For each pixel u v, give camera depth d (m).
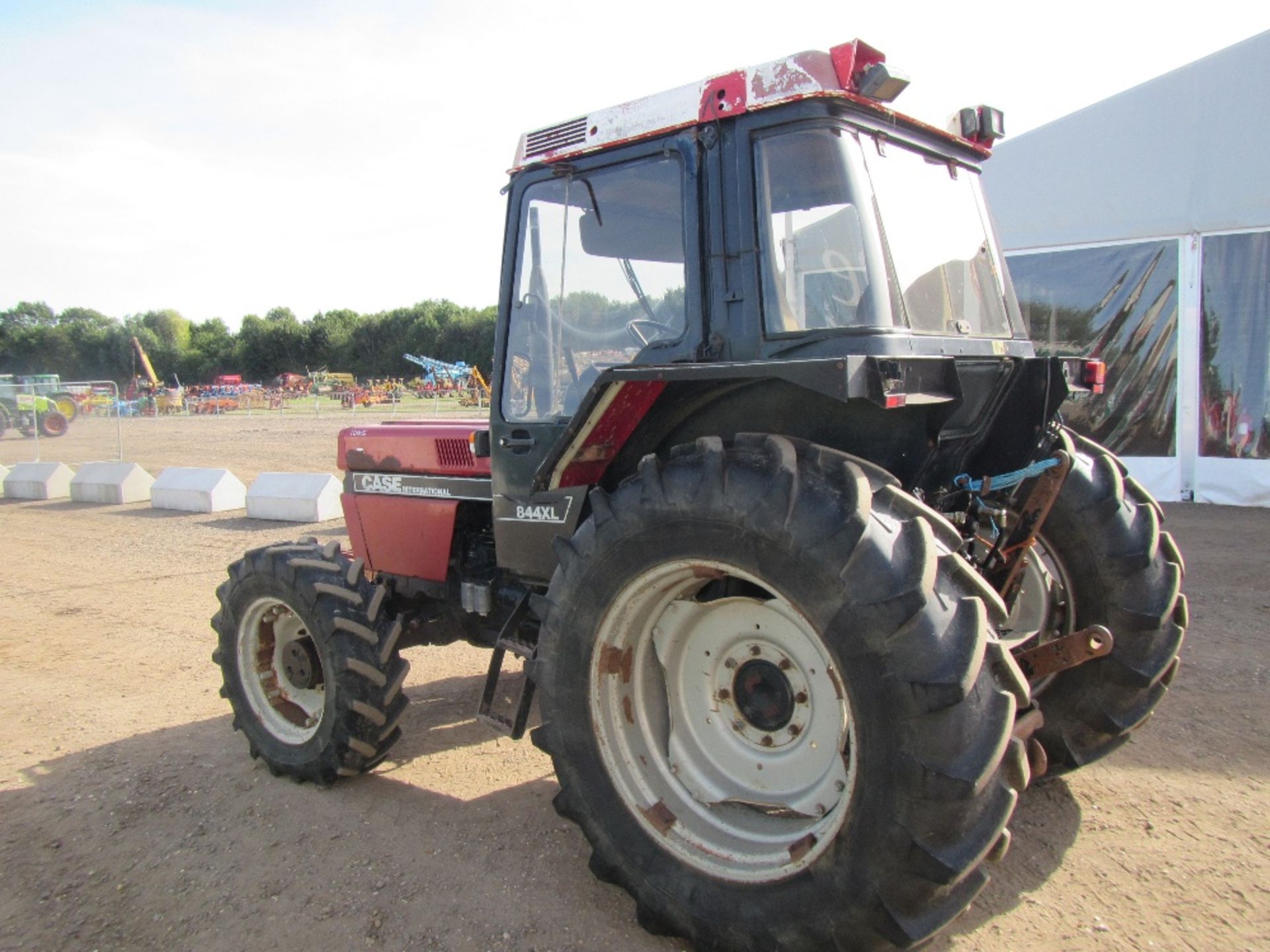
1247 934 2.57
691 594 2.71
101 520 11.61
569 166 3.10
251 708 3.95
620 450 2.99
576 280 3.14
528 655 3.28
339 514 10.80
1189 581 6.28
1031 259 9.95
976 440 3.13
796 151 2.61
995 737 2.08
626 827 2.66
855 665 2.13
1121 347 9.52
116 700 4.98
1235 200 8.66
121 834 3.46
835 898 2.20
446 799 3.64
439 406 37.50
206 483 11.91
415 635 4.22
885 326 2.55
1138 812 3.25
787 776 2.59
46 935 2.85
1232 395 8.99
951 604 2.14
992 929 2.63
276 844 3.33
